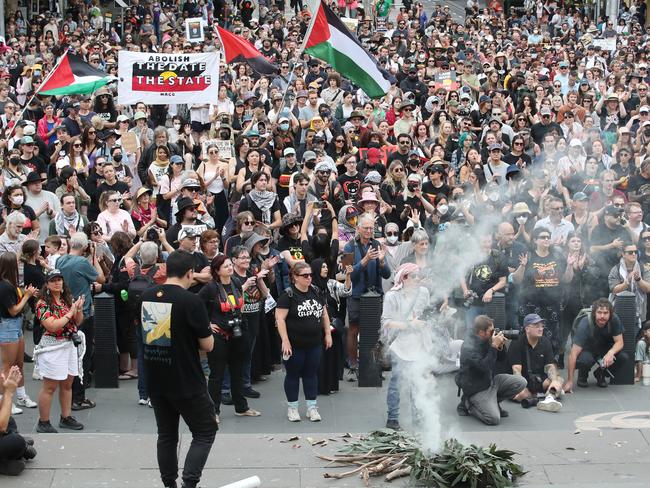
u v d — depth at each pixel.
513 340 12.98
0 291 12.03
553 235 15.53
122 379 13.81
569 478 10.26
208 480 10.17
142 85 20.31
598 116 24.88
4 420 10.05
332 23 18.80
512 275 14.27
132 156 19.22
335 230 15.25
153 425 12.12
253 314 12.76
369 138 19.72
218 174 17.83
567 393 13.45
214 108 21.64
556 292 14.27
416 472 10.05
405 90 26.45
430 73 28.62
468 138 20.36
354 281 13.88
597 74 28.48
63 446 10.98
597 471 10.45
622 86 26.48
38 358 11.50
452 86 26.75
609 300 14.22
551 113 22.70
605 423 12.18
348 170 17.64
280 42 35.44
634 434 11.59
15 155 17.33
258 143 19.42
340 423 12.25
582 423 12.20
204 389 9.29
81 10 38.12
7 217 14.40
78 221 15.58
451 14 48.97
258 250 13.73
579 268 14.59
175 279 9.20
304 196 16.17
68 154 18.59
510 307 14.48
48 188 17.17
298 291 12.09
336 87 23.50
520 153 19.16
